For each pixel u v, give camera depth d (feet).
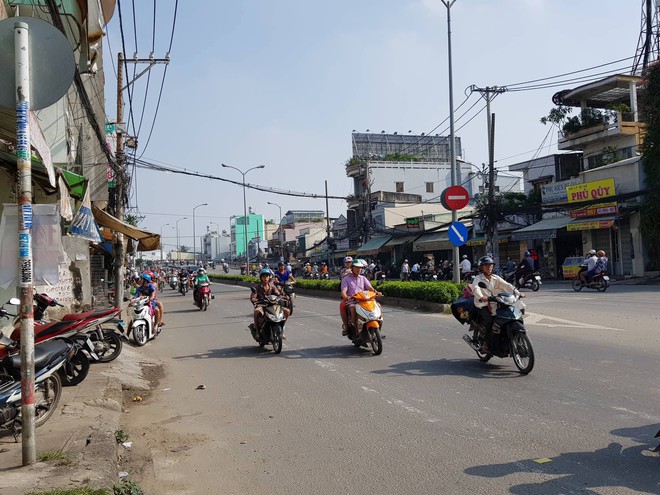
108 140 98.94
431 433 18.20
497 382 24.57
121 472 16.06
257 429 19.86
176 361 35.40
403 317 51.42
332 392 24.57
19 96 14.97
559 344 32.94
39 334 23.21
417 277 130.11
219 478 15.49
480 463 15.40
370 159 202.28
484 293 27.58
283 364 31.94
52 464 15.47
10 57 15.19
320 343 39.01
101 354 32.50
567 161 116.78
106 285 91.66
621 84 108.47
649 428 17.35
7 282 16.33
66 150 52.95
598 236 99.50
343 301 35.32
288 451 17.37
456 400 21.97
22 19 15.08
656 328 36.91
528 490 13.47
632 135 104.53
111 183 87.92
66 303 54.75
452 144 62.23
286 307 37.24
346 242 201.36
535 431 17.71
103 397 24.02
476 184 189.88
